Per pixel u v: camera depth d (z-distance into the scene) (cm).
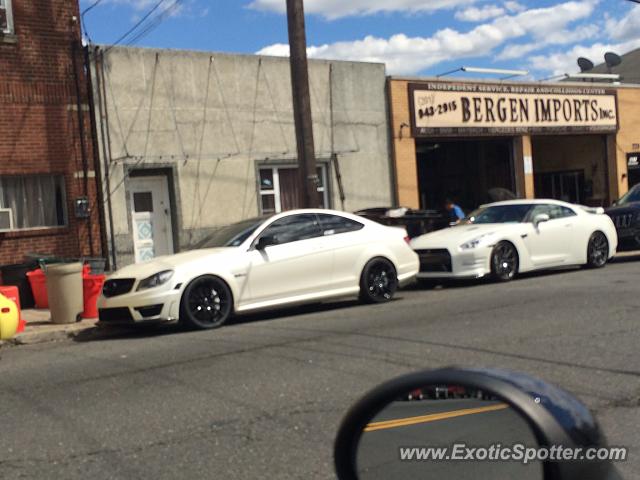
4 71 1345
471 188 2506
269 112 1680
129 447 475
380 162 1881
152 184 1538
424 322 881
